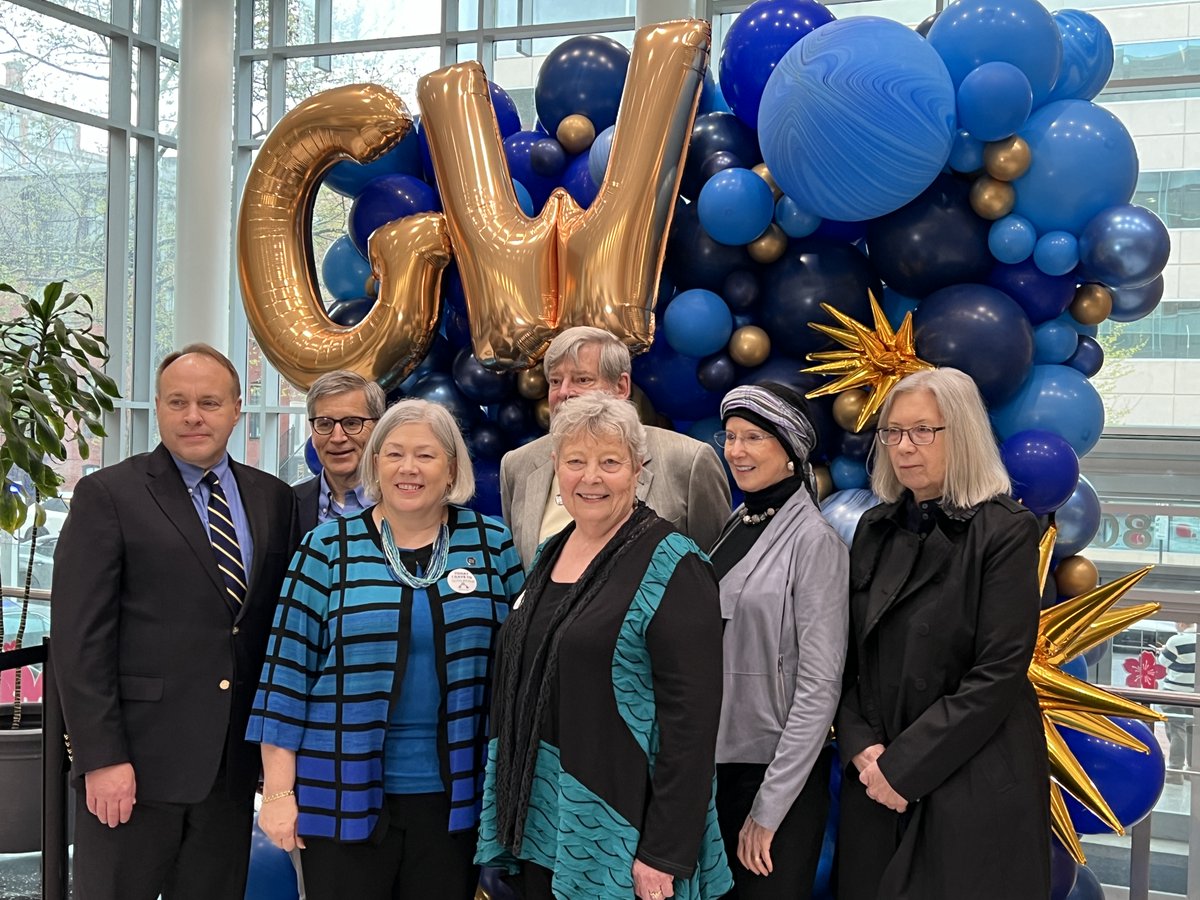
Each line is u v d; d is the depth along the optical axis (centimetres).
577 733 196
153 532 233
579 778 195
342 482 286
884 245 316
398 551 223
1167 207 662
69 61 852
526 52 841
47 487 370
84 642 226
